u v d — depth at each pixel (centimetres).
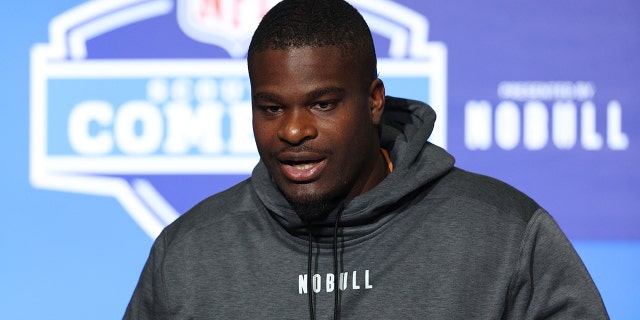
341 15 363
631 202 796
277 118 358
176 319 396
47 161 793
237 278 394
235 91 798
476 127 797
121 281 797
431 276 378
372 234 389
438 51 796
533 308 384
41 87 793
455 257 379
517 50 797
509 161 798
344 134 358
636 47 793
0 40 791
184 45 798
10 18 791
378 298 378
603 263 798
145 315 422
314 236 391
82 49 794
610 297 798
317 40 351
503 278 377
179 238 412
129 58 795
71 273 793
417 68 795
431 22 796
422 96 796
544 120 798
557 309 384
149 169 796
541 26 795
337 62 353
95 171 794
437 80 795
